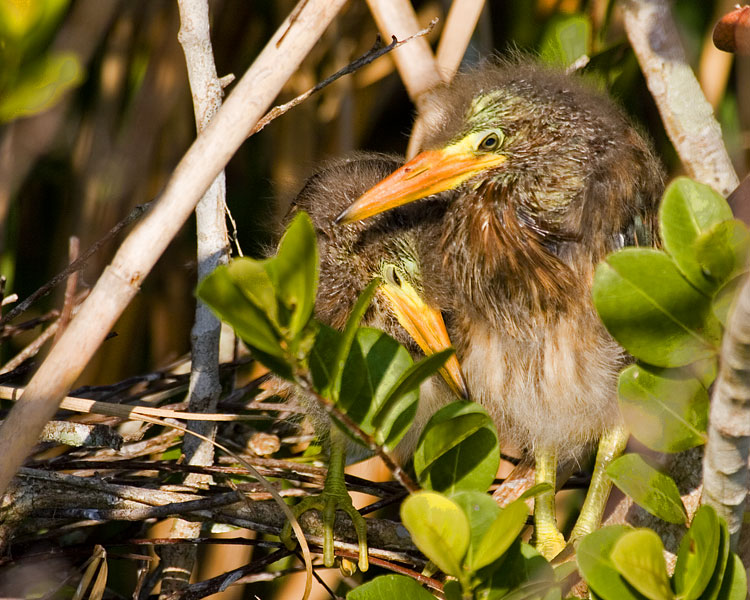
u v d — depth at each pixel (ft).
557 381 18.72
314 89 14.92
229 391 22.53
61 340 10.78
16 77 8.31
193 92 16.49
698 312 11.45
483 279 19.02
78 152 23.31
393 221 20.77
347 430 11.00
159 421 15.43
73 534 19.85
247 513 16.66
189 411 17.87
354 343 12.03
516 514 10.91
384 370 12.14
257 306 9.66
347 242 20.75
